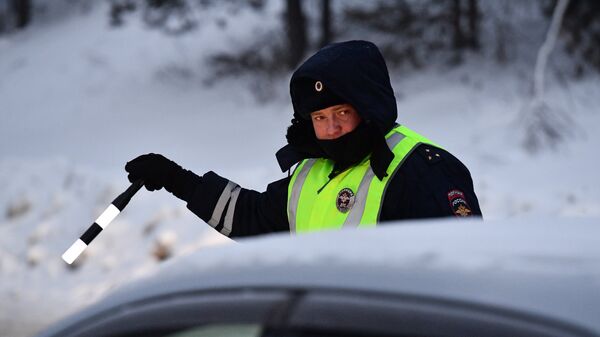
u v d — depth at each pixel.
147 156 7.44
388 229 3.61
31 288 21.09
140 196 24.31
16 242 23.84
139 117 45.81
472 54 43.97
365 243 3.37
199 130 42.81
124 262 21.92
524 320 2.79
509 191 28.78
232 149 40.44
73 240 23.61
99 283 21.17
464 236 3.45
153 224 22.91
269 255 3.40
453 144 35.53
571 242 3.34
